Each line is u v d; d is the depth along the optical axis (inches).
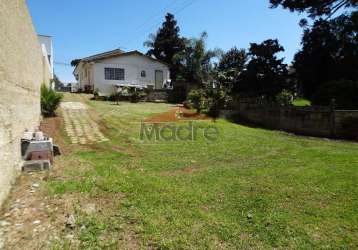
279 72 926.4
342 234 158.7
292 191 221.6
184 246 143.0
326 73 880.3
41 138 282.8
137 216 171.2
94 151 350.6
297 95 946.1
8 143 199.8
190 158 330.0
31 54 361.7
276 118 667.4
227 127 561.6
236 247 145.2
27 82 313.7
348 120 546.0
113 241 144.0
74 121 516.1
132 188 217.2
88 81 1169.4
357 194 215.2
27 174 241.0
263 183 240.2
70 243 140.3
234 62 1123.3
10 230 149.0
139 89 984.3
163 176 260.5
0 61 183.0
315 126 593.0
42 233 147.4
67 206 177.3
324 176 258.4
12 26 230.7
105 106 731.4
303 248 145.3
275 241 151.4
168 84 1182.3
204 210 188.1
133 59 1120.2
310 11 627.8
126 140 414.9
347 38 831.7
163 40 1556.3
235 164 306.2
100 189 210.1
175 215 176.1
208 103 719.7
